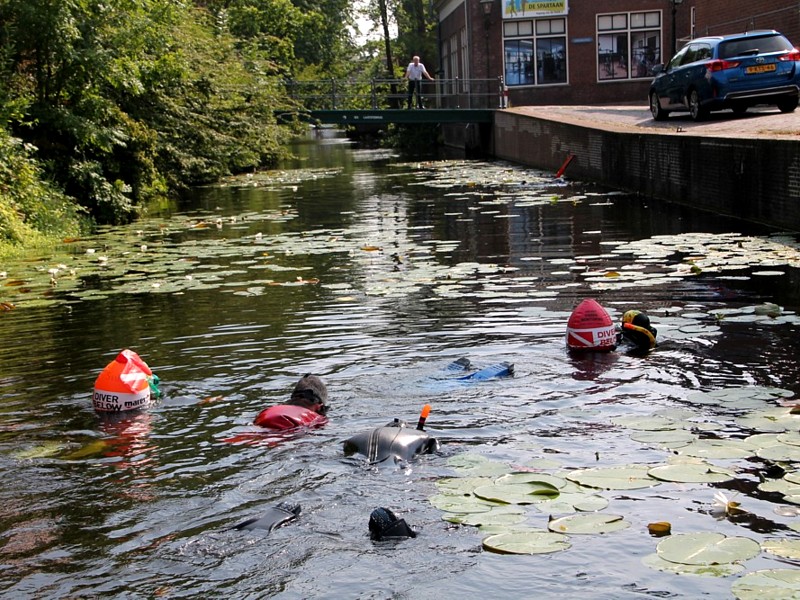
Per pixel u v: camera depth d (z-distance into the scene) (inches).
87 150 748.0
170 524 159.6
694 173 579.5
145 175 829.2
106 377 229.0
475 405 217.6
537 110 1198.9
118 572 143.3
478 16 1391.5
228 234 599.5
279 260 476.1
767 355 247.0
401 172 1090.7
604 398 218.8
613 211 593.0
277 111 1326.3
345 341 287.4
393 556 143.9
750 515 151.7
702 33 1172.5
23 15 647.1
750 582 129.7
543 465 177.6
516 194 745.6
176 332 314.8
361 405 221.5
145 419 219.5
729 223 503.5
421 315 319.9
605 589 131.0
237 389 241.0
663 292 336.8
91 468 188.4
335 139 2396.7
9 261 520.4
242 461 188.1
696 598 127.4
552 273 389.7
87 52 675.4
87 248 563.8
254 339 297.4
